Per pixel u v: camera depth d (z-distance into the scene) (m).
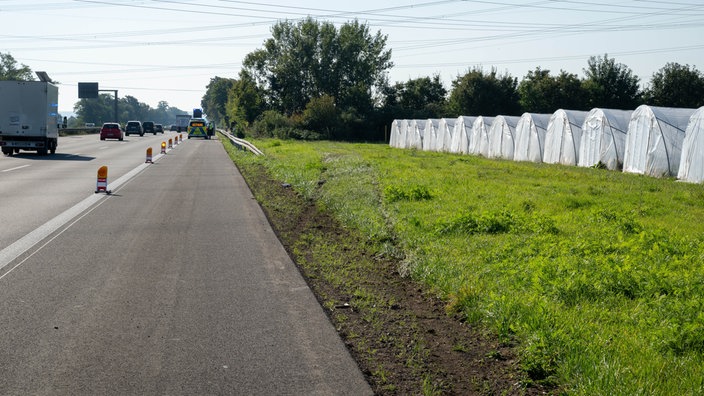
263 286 8.77
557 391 5.45
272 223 14.36
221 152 47.09
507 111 79.69
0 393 5.23
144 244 11.64
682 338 6.11
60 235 12.38
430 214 14.64
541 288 7.98
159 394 5.27
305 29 93.94
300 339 6.64
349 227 13.90
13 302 7.83
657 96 71.88
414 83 92.69
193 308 7.68
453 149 48.69
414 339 6.77
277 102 95.62
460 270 9.34
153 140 70.81
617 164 29.17
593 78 74.19
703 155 23.14
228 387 5.43
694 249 10.55
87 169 28.19
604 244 10.64
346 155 38.38
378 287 9.00
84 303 7.82
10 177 23.75
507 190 19.41
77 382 5.48
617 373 5.38
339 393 5.35
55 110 38.69
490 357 6.25
